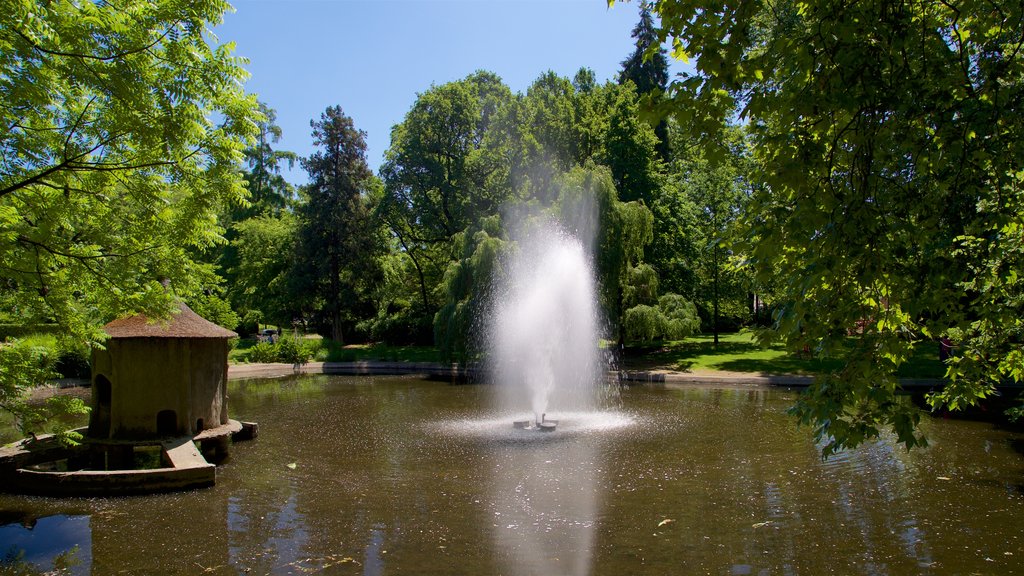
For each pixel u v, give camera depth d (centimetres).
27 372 621
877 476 870
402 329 3581
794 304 348
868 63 343
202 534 665
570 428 1252
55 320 630
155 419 1017
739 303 3278
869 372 330
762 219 364
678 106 379
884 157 367
